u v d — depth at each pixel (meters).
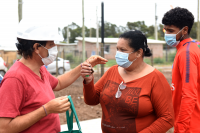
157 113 1.89
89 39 31.48
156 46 29.70
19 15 12.44
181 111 2.14
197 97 2.27
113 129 1.92
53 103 1.66
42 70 2.02
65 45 32.41
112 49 29.25
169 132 4.21
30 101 1.72
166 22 2.47
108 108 1.97
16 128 1.60
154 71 1.92
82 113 5.84
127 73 2.01
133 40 1.91
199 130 2.24
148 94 1.86
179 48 2.42
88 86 2.09
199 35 20.53
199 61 2.20
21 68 1.74
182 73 2.22
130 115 1.88
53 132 1.86
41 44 1.80
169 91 1.90
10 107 1.59
